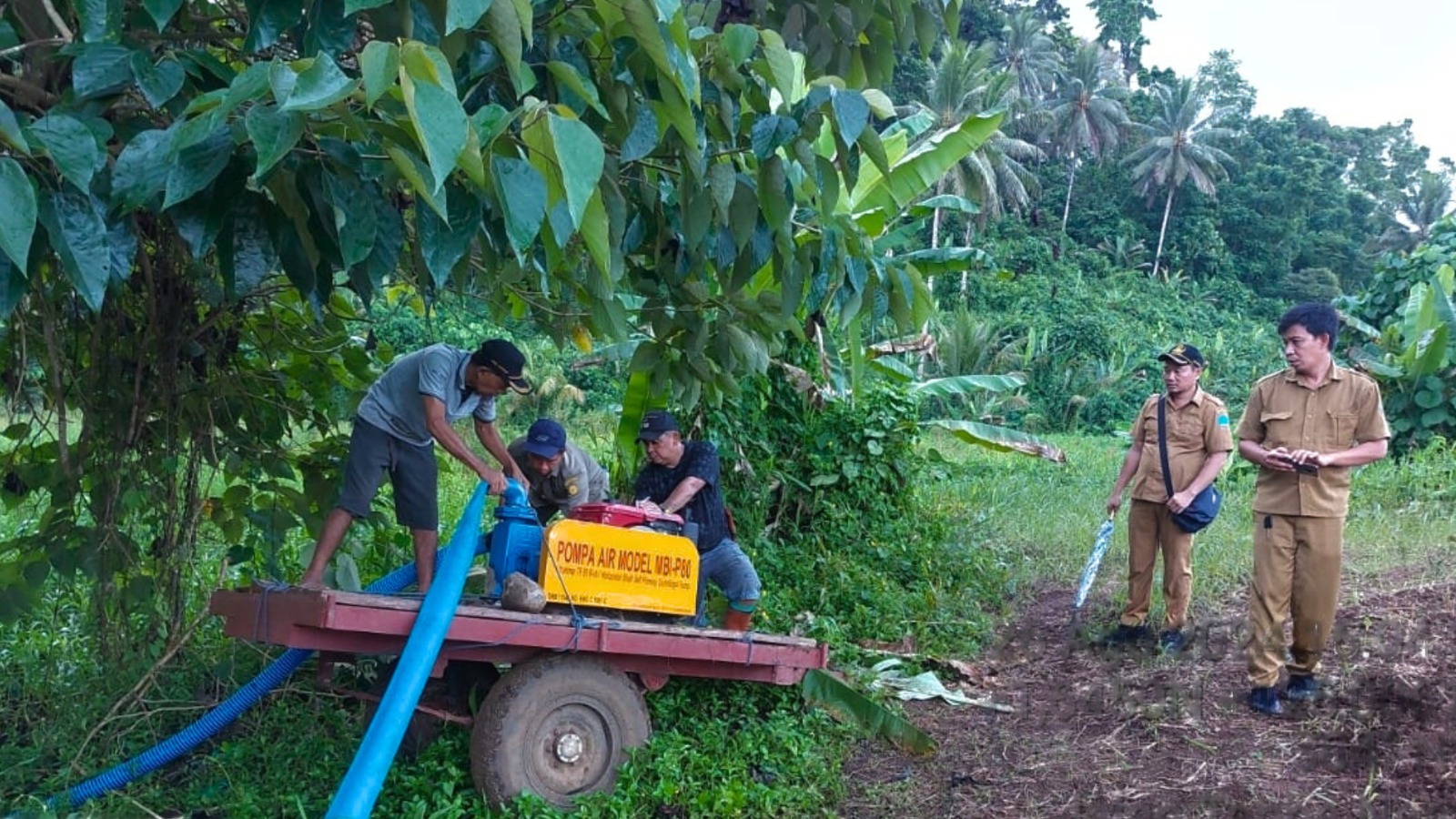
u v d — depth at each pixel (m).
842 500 8.95
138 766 4.66
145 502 5.74
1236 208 63.31
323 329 6.20
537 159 3.18
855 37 5.49
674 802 4.66
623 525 5.03
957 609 8.00
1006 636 7.61
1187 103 58.00
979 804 4.92
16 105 3.54
